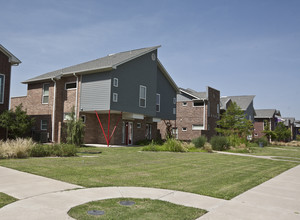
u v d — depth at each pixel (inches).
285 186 316.2
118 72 834.2
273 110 2134.6
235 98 1899.6
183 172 382.6
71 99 888.3
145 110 949.8
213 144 861.8
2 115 665.6
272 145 1523.1
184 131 1373.0
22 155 466.0
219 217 191.2
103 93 815.7
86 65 924.0
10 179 287.6
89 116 900.6
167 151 724.0
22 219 173.0
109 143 890.7
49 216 180.2
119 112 871.7
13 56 693.9
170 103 1151.0
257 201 241.1
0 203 204.4
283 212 211.5
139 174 350.3
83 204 209.8
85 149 678.5
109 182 292.2
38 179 291.3
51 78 877.2
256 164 524.7
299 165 548.7
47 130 893.2
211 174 375.9
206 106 1318.9
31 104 961.5
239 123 1102.4
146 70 959.0
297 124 2925.7
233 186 299.4
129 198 231.9
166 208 206.7
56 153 509.7
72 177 308.8
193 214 194.2
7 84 690.2
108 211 195.6
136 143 981.2
